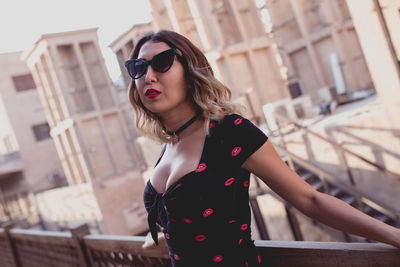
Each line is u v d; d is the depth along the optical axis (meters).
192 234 1.16
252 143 1.08
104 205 16.52
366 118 6.71
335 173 7.42
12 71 25.22
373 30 5.71
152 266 2.29
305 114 11.12
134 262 2.51
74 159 19.28
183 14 14.28
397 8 5.34
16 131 24.98
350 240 6.90
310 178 7.57
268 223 7.90
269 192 7.26
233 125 1.11
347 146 7.14
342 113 9.27
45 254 4.47
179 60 1.25
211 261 1.16
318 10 15.89
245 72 15.02
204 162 1.14
